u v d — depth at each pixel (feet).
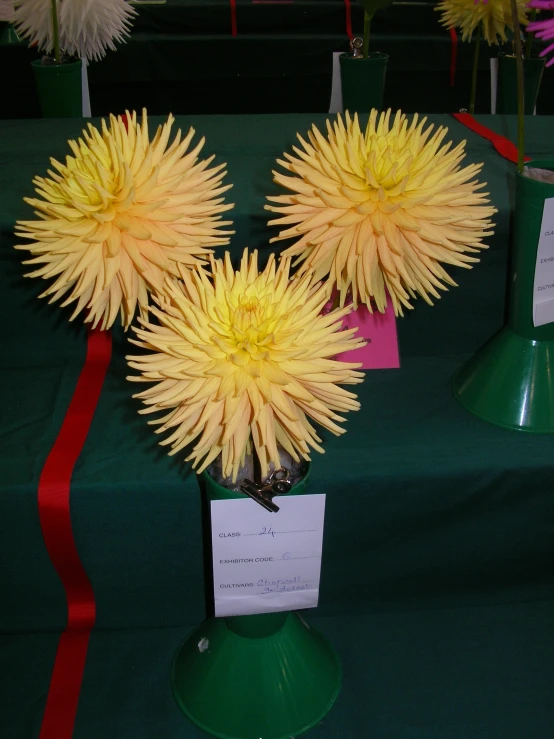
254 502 1.83
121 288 1.82
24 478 2.21
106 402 2.58
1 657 2.61
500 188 2.75
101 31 3.88
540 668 2.59
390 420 2.48
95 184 1.66
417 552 2.52
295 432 1.56
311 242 1.84
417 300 2.75
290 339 1.49
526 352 2.42
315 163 1.88
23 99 6.11
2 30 5.77
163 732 2.36
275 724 2.31
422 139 1.93
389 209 1.75
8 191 2.73
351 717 2.42
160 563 2.46
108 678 2.54
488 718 2.43
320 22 6.62
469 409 2.51
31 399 2.61
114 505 2.24
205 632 2.47
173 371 1.50
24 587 2.49
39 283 2.64
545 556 2.59
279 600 2.09
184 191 1.82
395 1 6.65
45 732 2.38
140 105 6.89
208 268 2.52
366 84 3.90
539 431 2.37
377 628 2.73
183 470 2.25
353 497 2.29
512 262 2.32
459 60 6.56
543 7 1.59
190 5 6.40
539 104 6.98
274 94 6.93
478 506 2.37
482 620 2.75
